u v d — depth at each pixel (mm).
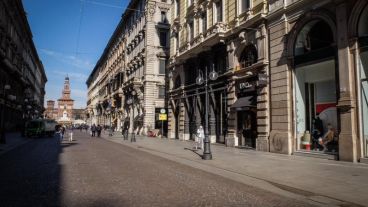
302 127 17594
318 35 16531
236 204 7059
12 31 48281
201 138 21203
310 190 8516
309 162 14289
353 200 7438
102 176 10352
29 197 7441
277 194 8227
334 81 15828
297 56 17500
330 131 15906
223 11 25328
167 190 8352
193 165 13789
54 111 171875
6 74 44969
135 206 6711
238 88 23078
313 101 17156
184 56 30797
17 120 58625
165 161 15039
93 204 6844
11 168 12125
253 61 21734
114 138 38375
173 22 36250
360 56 13969
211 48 26766
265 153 18469
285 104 18047
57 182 9289
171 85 36500
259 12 20281
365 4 13641
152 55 47750
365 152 13602
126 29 64562
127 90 57656
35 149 21281
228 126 23969
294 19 17734
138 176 10477
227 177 10836
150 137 40438
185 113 32625
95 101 110000
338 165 13062
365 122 13727
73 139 35875
